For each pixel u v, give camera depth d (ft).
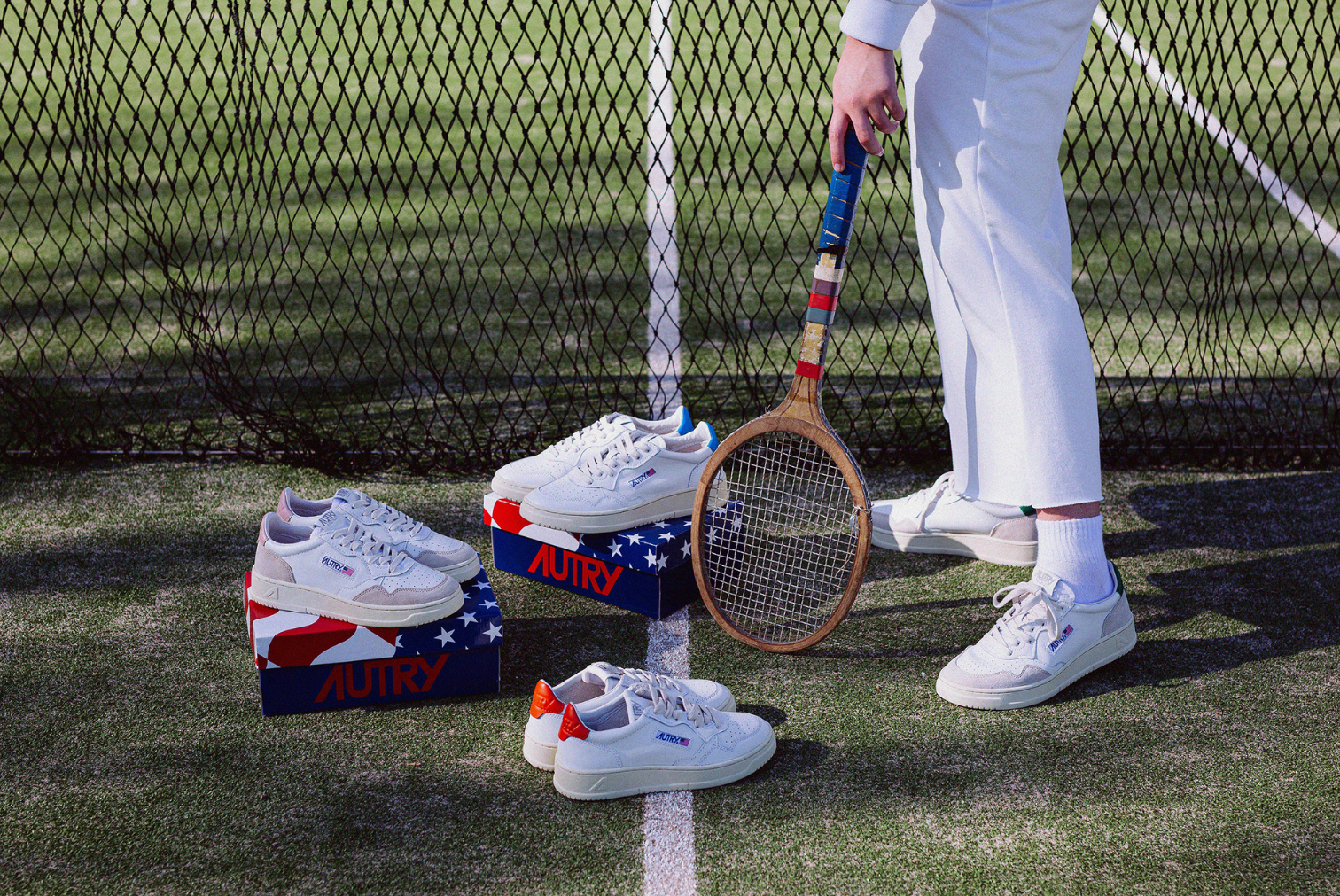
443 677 6.19
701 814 5.32
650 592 6.99
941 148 6.07
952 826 5.23
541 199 16.70
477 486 8.84
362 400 10.31
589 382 10.71
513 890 4.83
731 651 6.72
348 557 6.01
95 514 8.24
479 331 11.97
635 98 10.85
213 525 8.13
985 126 5.90
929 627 6.98
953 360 6.85
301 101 22.41
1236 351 11.27
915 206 6.73
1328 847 5.06
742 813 5.32
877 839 5.14
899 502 8.04
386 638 6.01
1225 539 7.97
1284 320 12.23
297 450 9.10
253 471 9.00
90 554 7.68
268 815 5.27
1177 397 9.90
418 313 12.45
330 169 18.28
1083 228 15.24
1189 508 8.43
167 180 17.53
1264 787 5.46
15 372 10.68
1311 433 9.50
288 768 5.61
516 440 9.36
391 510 6.43
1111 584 6.48
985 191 6.03
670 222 15.67
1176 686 6.33
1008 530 7.67
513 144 19.61
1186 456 9.20
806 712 6.14
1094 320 12.24
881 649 6.75
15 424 9.19
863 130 5.88
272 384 10.59
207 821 5.24
